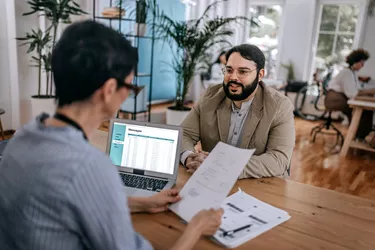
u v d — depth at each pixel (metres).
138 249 0.68
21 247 0.64
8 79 3.93
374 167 3.83
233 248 0.89
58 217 0.59
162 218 1.02
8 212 0.63
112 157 1.30
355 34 6.03
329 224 1.04
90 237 0.62
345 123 6.05
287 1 6.39
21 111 4.09
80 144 0.62
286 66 6.55
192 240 0.80
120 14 4.08
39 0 3.53
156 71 6.65
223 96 1.65
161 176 1.27
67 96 0.64
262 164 1.40
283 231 0.98
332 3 6.14
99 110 0.67
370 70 5.94
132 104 4.75
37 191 0.59
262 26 6.88
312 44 6.45
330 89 4.73
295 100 6.43
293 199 1.20
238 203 1.14
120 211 0.62
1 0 3.69
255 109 1.56
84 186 0.59
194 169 1.37
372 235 0.99
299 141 4.83
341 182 3.33
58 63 0.62
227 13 6.80
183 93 4.55
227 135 1.62
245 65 1.43
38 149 0.62
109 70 0.62
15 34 3.81
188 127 1.71
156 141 1.28
